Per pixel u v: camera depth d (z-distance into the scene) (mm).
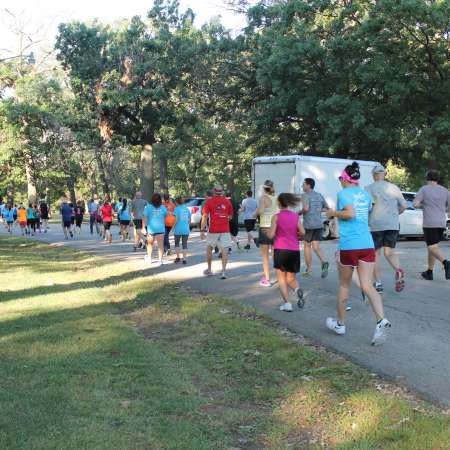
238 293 10188
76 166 54531
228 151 52094
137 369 5797
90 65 36625
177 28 39094
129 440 4090
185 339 7336
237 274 12484
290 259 8383
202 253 17547
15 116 35438
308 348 6535
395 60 26859
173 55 37375
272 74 29547
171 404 4902
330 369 5781
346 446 4137
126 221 24562
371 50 27578
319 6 28750
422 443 4090
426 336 6883
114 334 7195
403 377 5426
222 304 9227
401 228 22234
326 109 27797
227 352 6555
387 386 5309
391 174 53000
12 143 38906
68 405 4691
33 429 4195
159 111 38406
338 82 28594
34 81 36625
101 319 8133
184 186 67938
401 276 9422
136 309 9430
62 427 4250
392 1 25125
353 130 27031
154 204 14750
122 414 4570
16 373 5504
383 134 26891
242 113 37156
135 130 39750
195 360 6387
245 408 5020
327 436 4402
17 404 4684
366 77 26203
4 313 8445
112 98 35812
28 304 9250
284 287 8469
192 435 4293
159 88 36500
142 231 19344
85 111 37406
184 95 39000
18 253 19859
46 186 55562
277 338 6922
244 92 36375
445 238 22203
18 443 3957
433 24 25109
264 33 32250
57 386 5148
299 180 21438
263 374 5824
